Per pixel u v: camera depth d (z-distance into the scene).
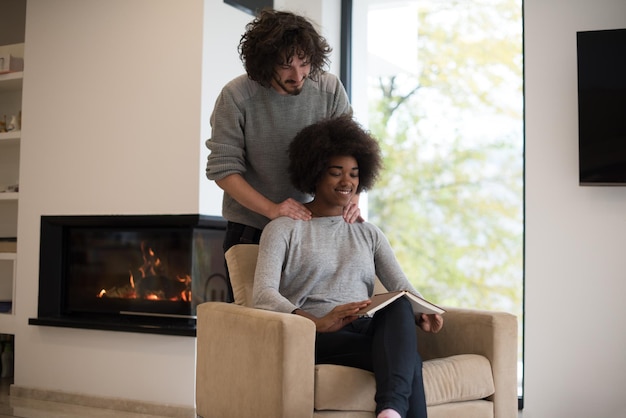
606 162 3.62
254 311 2.17
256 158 2.62
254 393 2.11
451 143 7.58
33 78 4.36
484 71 7.52
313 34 2.47
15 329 4.33
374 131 7.78
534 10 3.85
